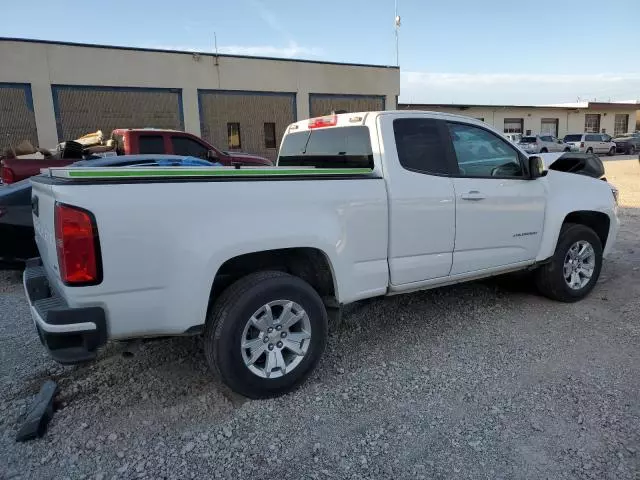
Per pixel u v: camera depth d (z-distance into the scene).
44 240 3.24
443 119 4.24
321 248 3.42
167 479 2.59
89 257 2.68
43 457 2.77
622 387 3.40
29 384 3.59
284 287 3.29
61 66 17.52
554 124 44.88
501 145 4.61
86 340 2.73
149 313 2.88
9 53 16.75
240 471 2.65
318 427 3.03
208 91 20.33
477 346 4.11
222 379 3.18
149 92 19.16
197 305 2.99
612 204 5.44
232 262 3.39
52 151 11.55
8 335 4.55
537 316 4.75
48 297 3.15
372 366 3.79
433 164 4.07
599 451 2.75
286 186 3.28
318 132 4.52
